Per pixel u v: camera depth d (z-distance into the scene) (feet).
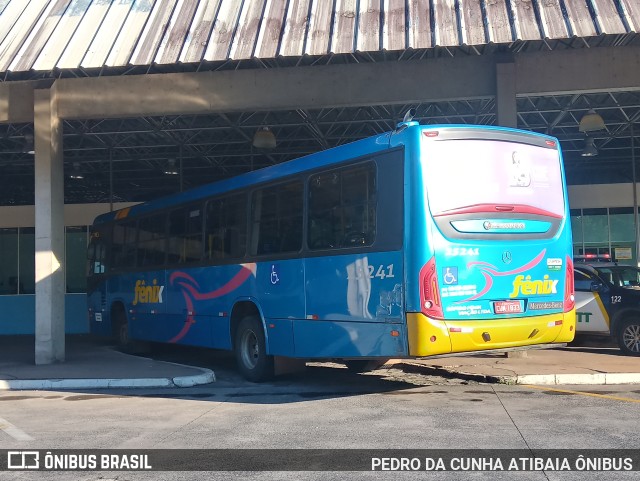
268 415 28.84
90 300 60.23
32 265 79.61
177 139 68.90
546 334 30.71
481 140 29.99
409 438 23.77
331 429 25.58
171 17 42.11
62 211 47.52
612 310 45.85
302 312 33.99
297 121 63.16
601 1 37.35
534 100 60.13
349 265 31.27
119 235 55.67
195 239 44.27
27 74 43.21
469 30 37.01
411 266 28.12
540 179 31.32
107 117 46.39
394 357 28.86
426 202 28.35
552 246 31.14
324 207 33.19
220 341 41.01
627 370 38.01
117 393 36.65
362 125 67.05
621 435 23.75
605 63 40.24
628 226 78.54
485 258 29.25
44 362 45.73
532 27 36.42
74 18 43.88
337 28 38.91
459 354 29.55
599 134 71.82
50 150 45.80
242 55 38.27
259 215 37.99
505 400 30.91
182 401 33.40
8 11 45.93
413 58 47.91
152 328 49.47
